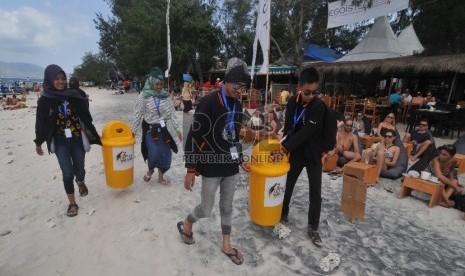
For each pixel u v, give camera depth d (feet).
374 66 44.04
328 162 18.95
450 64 36.47
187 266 9.52
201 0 96.07
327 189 16.30
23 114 46.93
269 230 11.80
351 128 20.15
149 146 14.67
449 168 15.33
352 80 60.85
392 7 39.04
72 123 11.89
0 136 28.63
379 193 16.16
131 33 102.32
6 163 19.39
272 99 56.29
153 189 15.15
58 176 16.92
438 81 50.01
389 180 18.19
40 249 10.09
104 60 191.31
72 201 12.39
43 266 9.26
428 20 59.62
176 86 88.89
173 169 18.61
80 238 10.78
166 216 12.48
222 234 10.44
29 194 14.39
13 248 10.09
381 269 9.81
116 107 55.98
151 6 94.12
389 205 14.73
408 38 62.54
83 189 13.56
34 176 17.03
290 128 10.90
